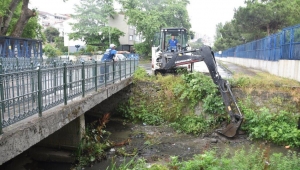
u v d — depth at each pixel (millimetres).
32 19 22312
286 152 8148
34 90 5156
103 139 8969
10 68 5578
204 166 5586
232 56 38750
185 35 14094
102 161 7547
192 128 10086
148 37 31750
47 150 7672
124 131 10344
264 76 13898
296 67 12344
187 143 9031
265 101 10016
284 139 8641
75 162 7410
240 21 25906
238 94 10297
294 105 9656
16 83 4668
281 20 23844
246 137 9352
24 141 4426
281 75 14672
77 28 35625
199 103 10672
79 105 6785
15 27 16641
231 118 9461
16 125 4480
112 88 9664
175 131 10336
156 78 12555
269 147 8477
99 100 8312
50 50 31781
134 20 31578
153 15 31344
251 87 10344
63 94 6254
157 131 10367
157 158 7680
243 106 9898
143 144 8930
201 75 11273
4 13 15805
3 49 15383
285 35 14516
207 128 10047
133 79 12469
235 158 5613
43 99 5547
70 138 7656
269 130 8977
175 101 11305
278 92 9898
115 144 8703
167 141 9227
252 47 24297
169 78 12086
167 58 12664
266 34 27438
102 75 9109
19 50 17031
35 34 23828
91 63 8062
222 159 5621
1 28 15836
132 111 11898
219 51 59812
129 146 8719
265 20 24000
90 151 7637
